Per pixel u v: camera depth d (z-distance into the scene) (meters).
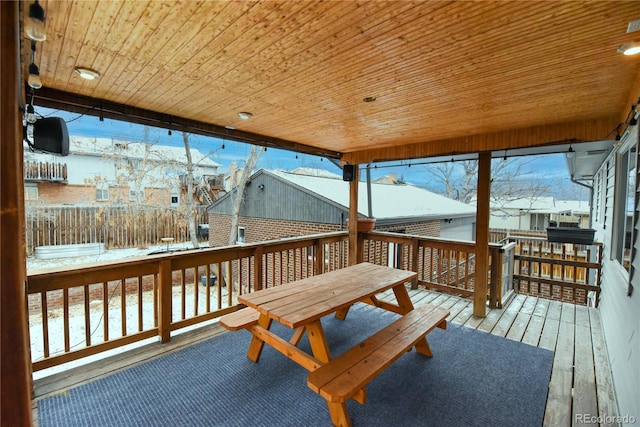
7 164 0.84
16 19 0.86
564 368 2.58
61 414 1.96
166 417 1.96
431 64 1.92
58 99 2.45
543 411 2.06
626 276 2.42
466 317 3.70
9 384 0.86
